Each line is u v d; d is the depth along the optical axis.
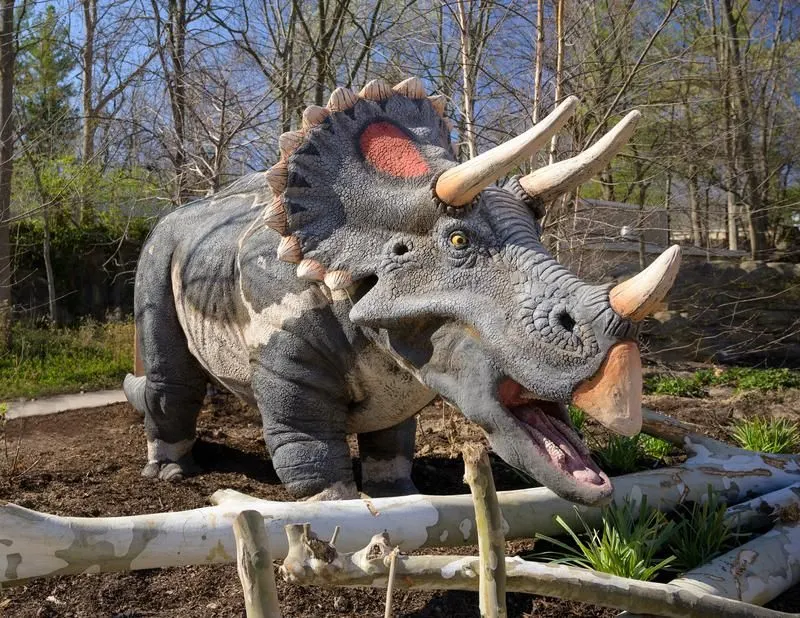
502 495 3.36
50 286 13.61
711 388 9.65
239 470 5.08
